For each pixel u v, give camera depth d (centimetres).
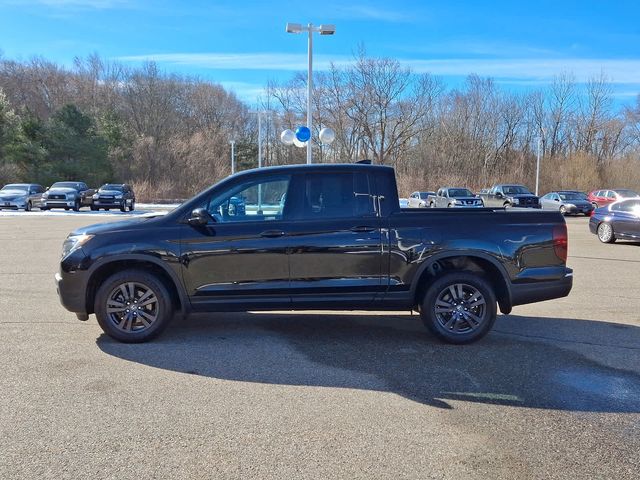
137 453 322
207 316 670
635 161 5803
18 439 338
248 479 295
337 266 537
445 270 559
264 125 6800
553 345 555
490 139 6109
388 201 549
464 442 340
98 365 479
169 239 530
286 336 582
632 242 1562
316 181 546
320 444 336
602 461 318
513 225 550
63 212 2997
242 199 542
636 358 513
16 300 747
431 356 516
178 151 6262
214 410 385
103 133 5850
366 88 5547
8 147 4756
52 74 7069
